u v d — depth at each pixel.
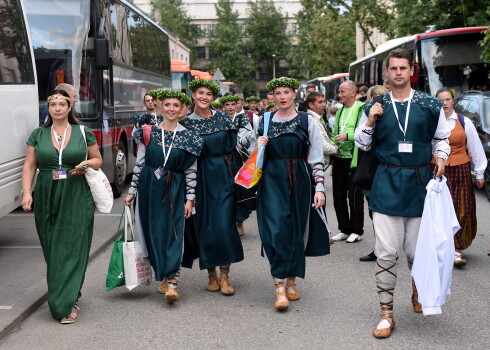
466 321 5.03
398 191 4.64
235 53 85.00
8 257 7.27
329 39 56.81
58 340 4.74
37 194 5.20
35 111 7.14
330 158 7.95
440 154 4.66
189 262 5.92
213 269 6.04
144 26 15.52
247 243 8.23
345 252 7.55
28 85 6.94
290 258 5.29
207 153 5.77
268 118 5.44
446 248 4.58
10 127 6.36
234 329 4.93
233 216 5.79
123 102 12.89
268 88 5.40
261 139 5.35
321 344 4.58
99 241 7.86
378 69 21.11
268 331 4.88
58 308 5.07
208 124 5.79
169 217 5.57
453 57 16.25
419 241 4.58
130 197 5.77
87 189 5.29
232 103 8.18
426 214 4.57
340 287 6.07
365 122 4.81
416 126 4.62
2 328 4.83
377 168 4.77
